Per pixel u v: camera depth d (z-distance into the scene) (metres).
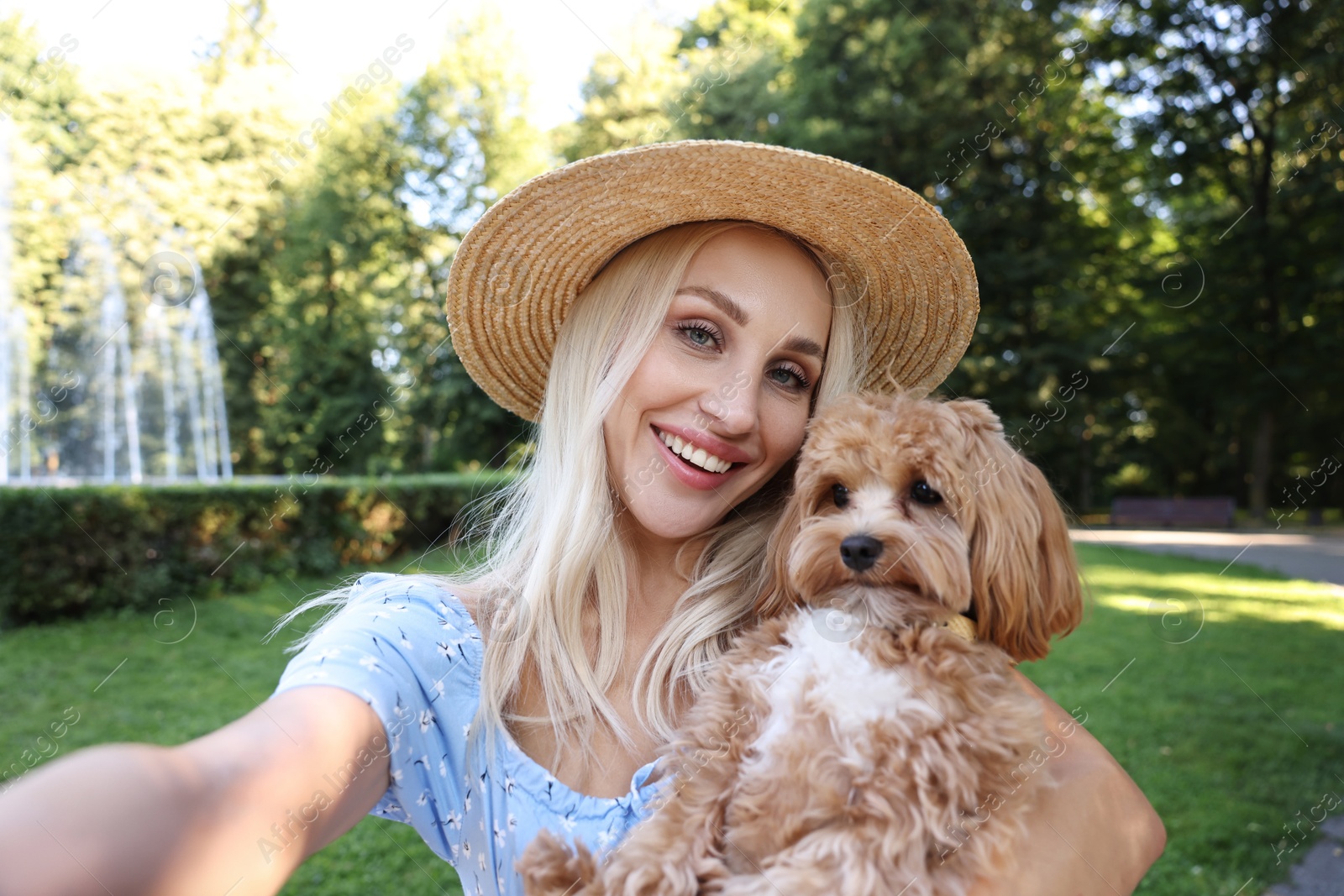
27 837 0.85
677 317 1.81
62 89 12.80
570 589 1.74
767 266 1.85
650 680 1.79
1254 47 15.97
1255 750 5.61
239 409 18.89
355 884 4.09
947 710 1.54
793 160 1.78
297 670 1.39
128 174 13.57
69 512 8.90
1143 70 16.64
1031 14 15.38
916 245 2.06
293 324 18.80
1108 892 1.49
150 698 6.58
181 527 9.64
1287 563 14.21
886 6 15.58
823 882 1.37
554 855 1.43
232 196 14.90
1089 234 17.48
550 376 2.02
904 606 1.75
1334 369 18.77
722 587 1.99
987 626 1.85
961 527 1.79
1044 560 1.94
